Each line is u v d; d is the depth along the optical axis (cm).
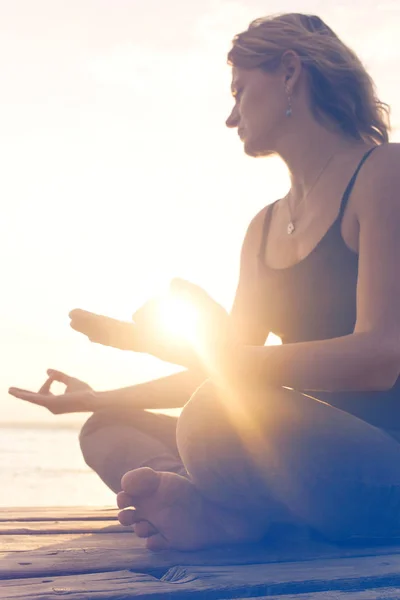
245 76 176
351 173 164
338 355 143
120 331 158
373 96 175
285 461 152
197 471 156
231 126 187
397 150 159
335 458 151
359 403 168
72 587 133
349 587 139
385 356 144
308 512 158
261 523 163
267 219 189
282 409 150
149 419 210
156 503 159
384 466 152
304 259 168
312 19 179
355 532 164
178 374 210
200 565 150
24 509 242
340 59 171
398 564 153
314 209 170
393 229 151
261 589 134
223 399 152
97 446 209
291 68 171
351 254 162
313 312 169
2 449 5262
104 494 1767
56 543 177
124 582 137
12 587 133
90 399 209
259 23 176
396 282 148
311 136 172
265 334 190
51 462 3597
